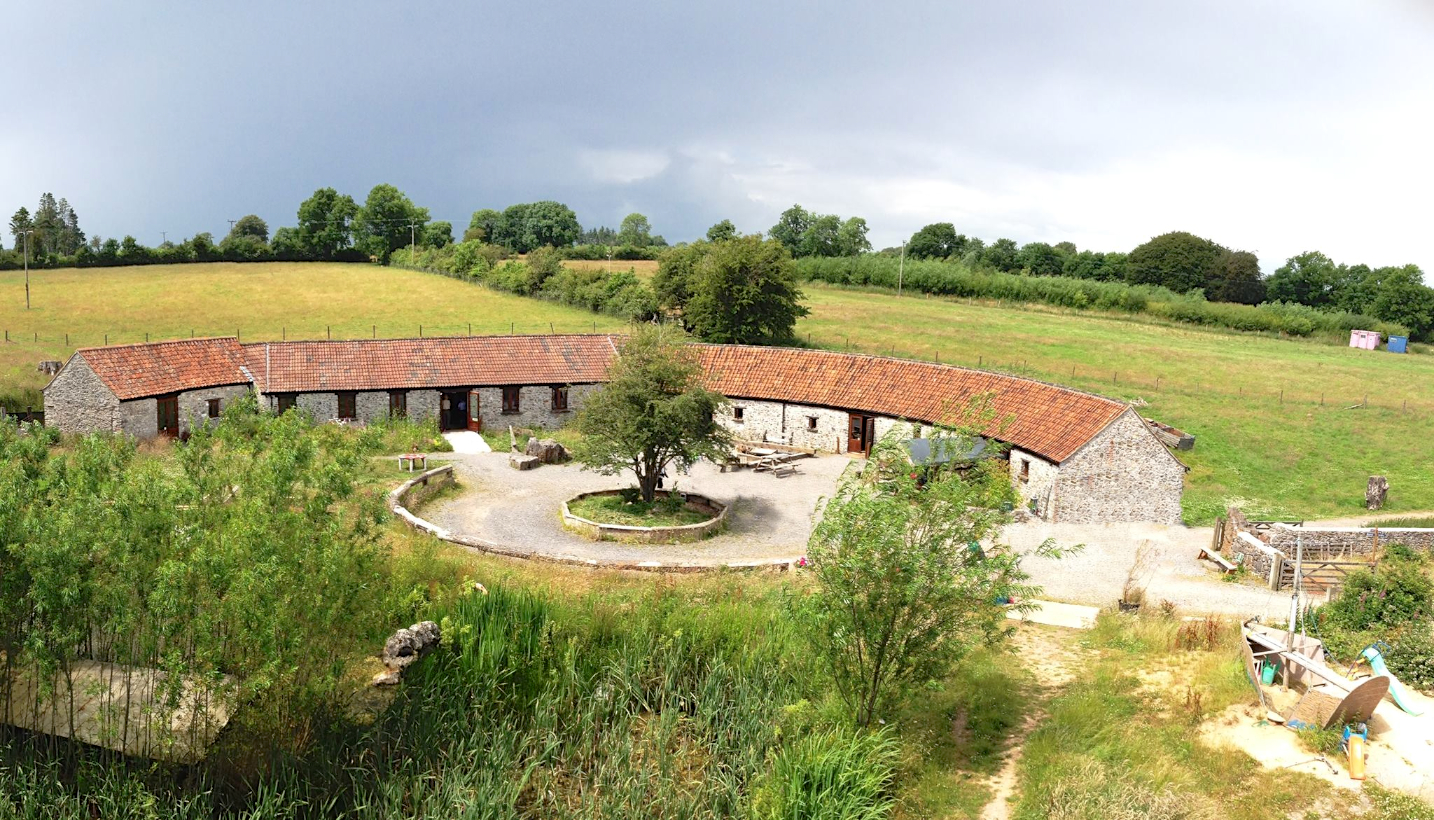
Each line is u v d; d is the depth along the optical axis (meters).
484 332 93.31
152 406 54.84
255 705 20.62
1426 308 111.75
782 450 58.34
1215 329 105.81
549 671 25.59
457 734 22.58
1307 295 138.75
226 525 20.88
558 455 54.03
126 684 21.86
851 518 21.66
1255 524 40.72
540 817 20.72
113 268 133.62
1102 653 27.41
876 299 118.56
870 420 56.88
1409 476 57.22
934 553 21.23
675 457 45.38
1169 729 22.44
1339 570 37.22
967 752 22.53
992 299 118.75
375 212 162.00
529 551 35.84
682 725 23.98
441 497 46.06
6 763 20.03
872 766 21.05
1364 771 20.11
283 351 60.06
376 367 60.06
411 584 29.91
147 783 20.28
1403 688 23.77
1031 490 47.00
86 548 19.31
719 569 34.72
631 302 98.00
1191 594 35.22
